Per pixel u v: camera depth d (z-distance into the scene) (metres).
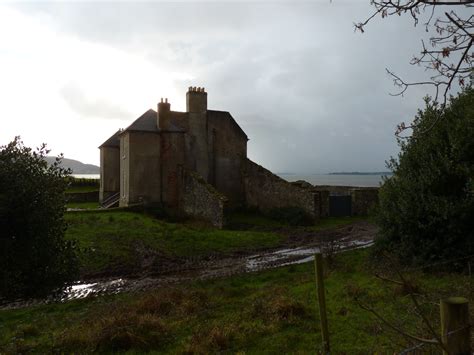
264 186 32.41
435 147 13.38
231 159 34.00
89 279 15.32
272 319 8.66
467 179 12.49
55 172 9.24
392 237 13.73
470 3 3.30
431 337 5.93
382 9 3.67
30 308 11.76
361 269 13.16
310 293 10.76
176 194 30.44
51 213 8.87
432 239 12.54
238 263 17.39
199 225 25.80
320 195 31.88
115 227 22.09
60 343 7.94
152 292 12.23
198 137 32.34
